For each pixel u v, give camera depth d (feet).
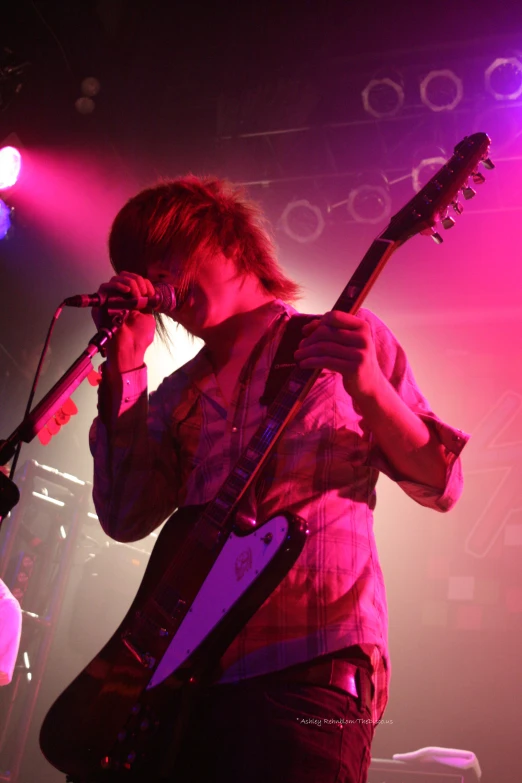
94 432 6.00
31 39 21.26
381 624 4.75
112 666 4.88
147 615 4.86
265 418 5.06
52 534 20.16
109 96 23.09
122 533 6.00
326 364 4.45
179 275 5.85
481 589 25.98
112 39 22.66
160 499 5.99
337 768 4.30
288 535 4.41
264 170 24.00
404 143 22.82
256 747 4.35
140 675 4.74
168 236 5.94
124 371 5.68
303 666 4.47
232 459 5.28
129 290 5.46
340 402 5.19
